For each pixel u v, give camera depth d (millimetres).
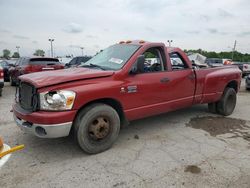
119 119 4012
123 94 3965
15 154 3783
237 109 7125
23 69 10680
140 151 3953
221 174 3242
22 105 3818
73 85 3510
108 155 3791
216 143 4336
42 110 3398
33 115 3383
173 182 3041
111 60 4402
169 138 4562
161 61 4723
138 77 4188
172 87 4742
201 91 5434
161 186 2955
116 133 3998
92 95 3586
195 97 5328
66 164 3486
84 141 3637
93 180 3072
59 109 3375
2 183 2986
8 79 15344
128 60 4164
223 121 5738
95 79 3729
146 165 3475
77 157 3707
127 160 3627
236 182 3055
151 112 4500
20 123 3703
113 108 4012
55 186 2938
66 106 3391
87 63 4828
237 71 6469
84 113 3598
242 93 10719
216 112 6363
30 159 3627
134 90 4102
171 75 4719
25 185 2951
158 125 5340
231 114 6457
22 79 3742
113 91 3818
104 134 3840
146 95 4305
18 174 3197
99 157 3721
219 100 6109
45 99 3369
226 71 6113
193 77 5172
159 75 4508
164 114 6238
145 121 5621
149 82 4316
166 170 3334
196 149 4055
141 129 5062
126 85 3990
